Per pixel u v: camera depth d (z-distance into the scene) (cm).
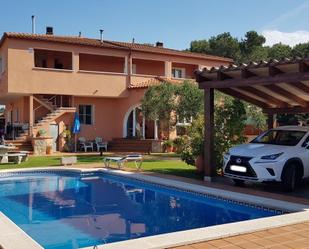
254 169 1123
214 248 582
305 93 1438
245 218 914
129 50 2909
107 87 2850
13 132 2661
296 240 624
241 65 1184
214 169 1324
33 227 848
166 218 923
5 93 2617
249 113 2180
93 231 815
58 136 2719
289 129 1291
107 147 2870
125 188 1352
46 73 2627
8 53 2502
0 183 1452
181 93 2158
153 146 2656
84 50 2752
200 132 1543
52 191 1295
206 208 1027
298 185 1260
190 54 3250
